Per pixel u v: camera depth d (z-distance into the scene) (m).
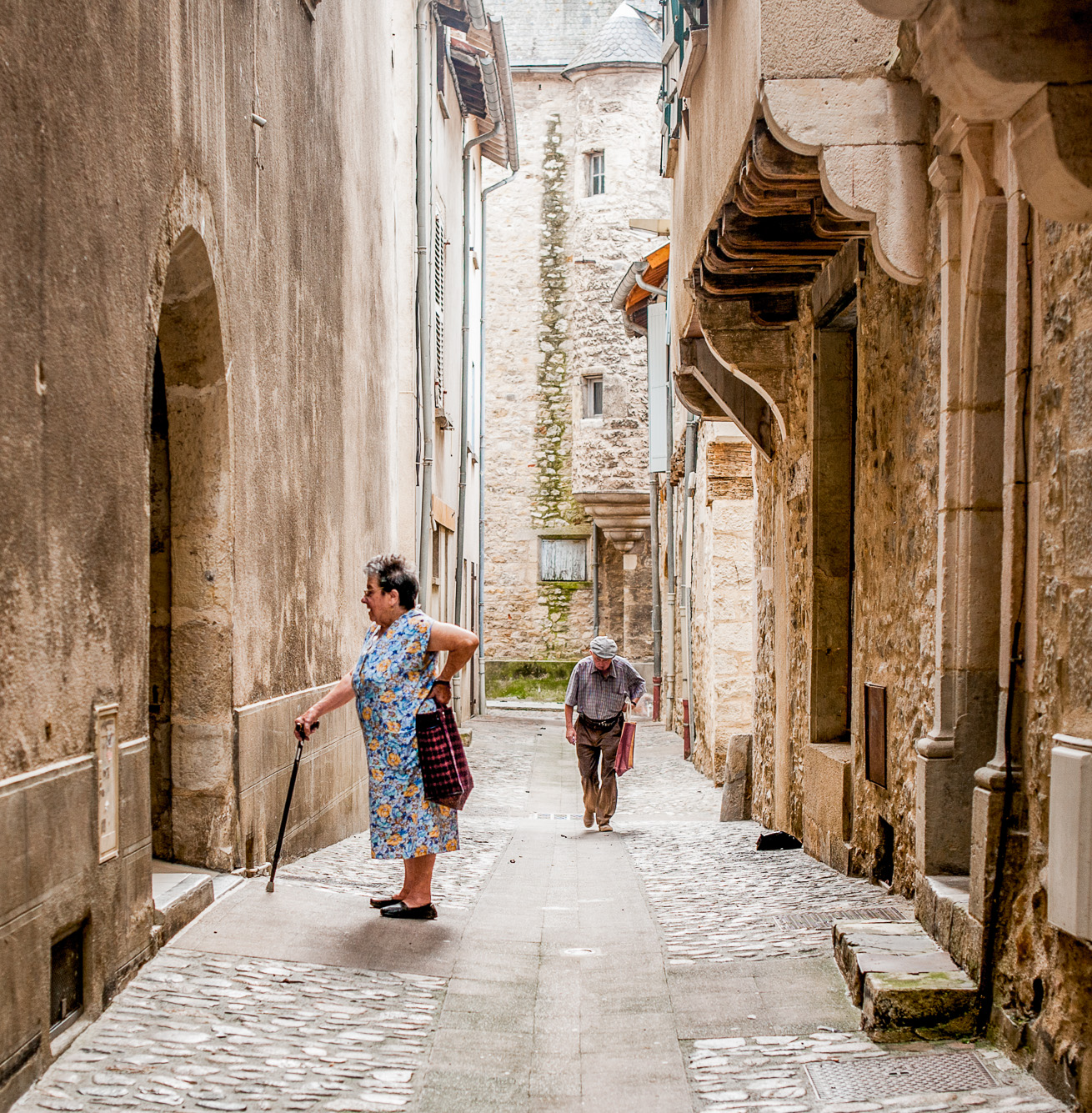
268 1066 4.01
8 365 3.70
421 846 5.93
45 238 3.97
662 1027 4.57
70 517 4.18
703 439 16.56
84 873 4.21
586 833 10.88
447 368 19.89
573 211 33.78
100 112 4.46
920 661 6.01
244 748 6.39
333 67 9.25
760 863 8.35
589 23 35.16
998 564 5.23
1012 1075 3.90
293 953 5.25
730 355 9.84
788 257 8.09
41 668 3.93
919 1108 3.65
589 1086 4.00
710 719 16.02
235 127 6.41
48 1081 3.78
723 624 15.48
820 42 5.71
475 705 27.64
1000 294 5.12
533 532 34.12
